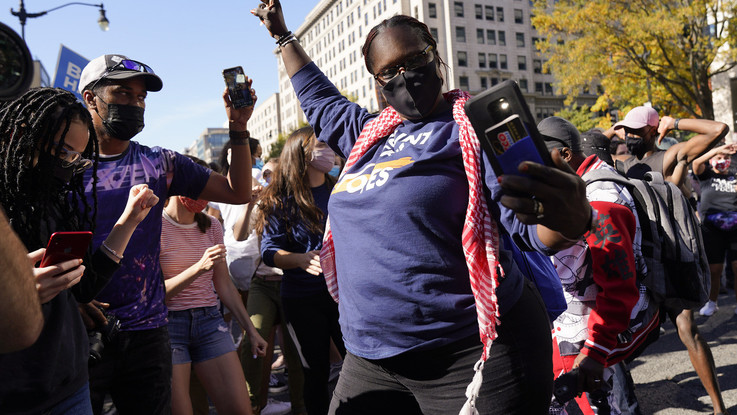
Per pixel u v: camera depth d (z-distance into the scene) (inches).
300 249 137.9
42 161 69.4
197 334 120.2
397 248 67.0
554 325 103.0
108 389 95.4
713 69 862.5
